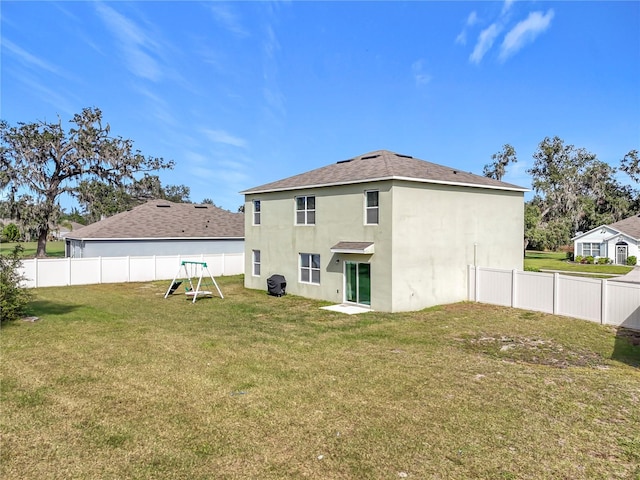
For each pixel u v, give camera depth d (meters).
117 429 5.68
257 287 22.27
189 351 9.73
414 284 15.93
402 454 5.04
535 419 6.04
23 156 32.31
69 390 7.14
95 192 35.00
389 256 15.41
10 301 12.91
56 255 41.56
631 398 6.87
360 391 7.18
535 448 5.18
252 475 4.57
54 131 34.09
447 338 11.38
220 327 12.63
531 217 46.22
